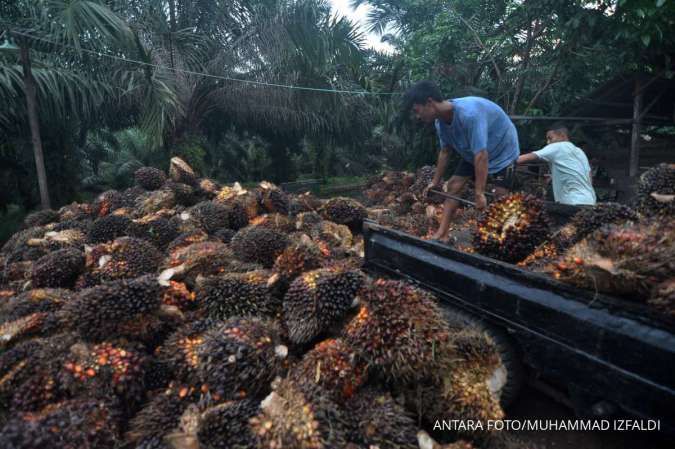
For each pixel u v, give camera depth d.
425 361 2.26
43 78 8.77
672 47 7.52
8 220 10.01
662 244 2.03
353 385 2.35
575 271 2.23
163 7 11.60
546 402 3.01
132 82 9.80
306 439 1.93
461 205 6.30
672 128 10.45
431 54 11.12
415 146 11.35
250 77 12.49
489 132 4.43
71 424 2.08
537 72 10.26
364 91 14.05
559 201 5.16
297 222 5.43
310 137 15.33
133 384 2.53
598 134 10.12
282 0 11.96
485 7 10.74
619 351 2.02
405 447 2.08
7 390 2.54
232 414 2.15
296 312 2.84
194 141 12.41
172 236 5.12
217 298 3.15
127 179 16.03
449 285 3.03
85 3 7.72
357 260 4.29
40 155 8.42
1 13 7.70
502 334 2.72
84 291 2.92
